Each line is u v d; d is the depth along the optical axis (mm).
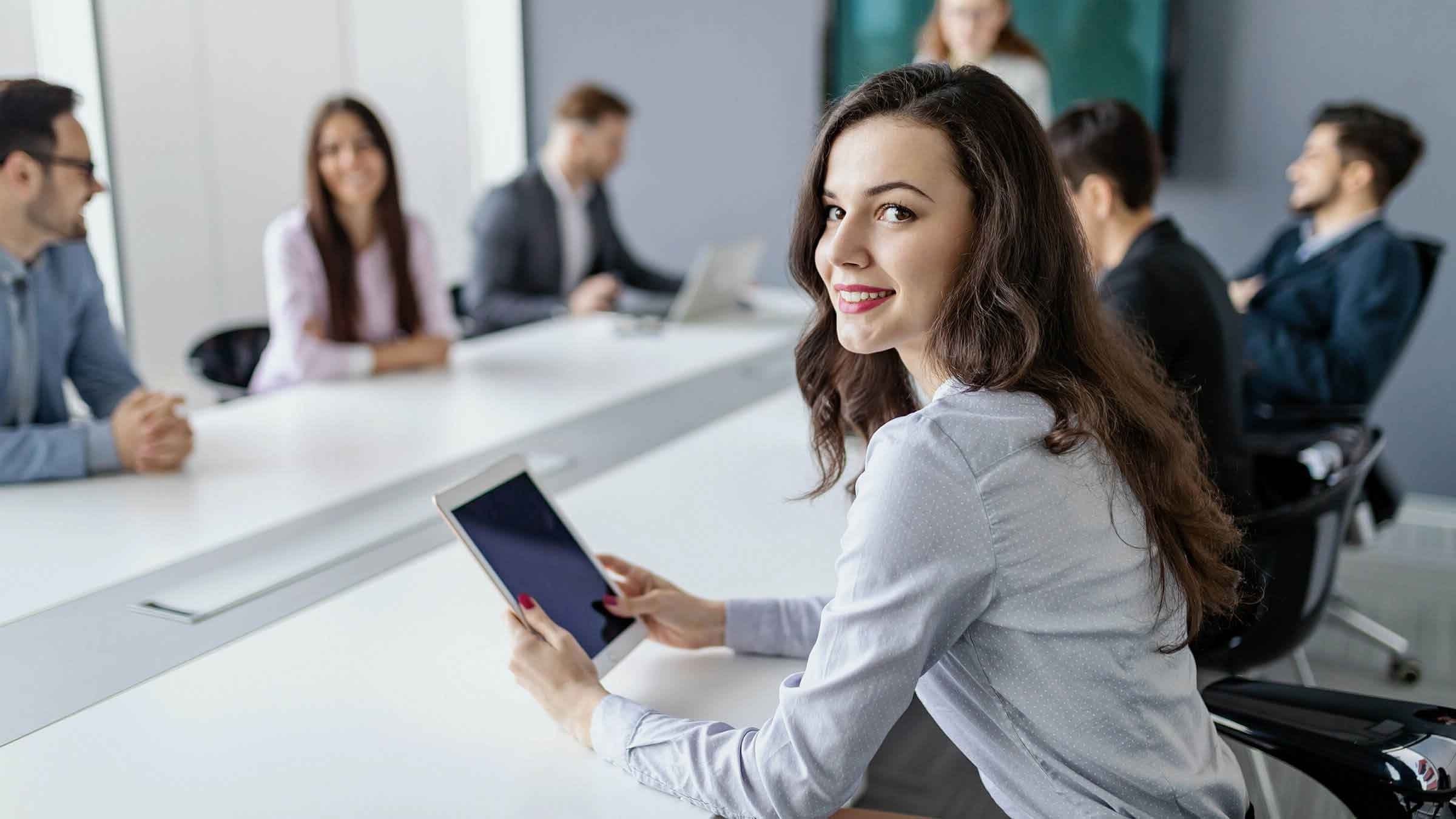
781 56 4703
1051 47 4246
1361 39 3848
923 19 4410
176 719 1206
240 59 4395
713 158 4922
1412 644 2969
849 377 1329
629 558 1675
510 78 5289
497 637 1412
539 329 3363
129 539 1716
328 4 4727
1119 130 2074
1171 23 4062
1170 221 2115
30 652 1357
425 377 2777
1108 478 1066
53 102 1907
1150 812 1075
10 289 2047
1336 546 1872
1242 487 2074
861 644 1009
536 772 1114
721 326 3451
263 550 1681
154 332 4180
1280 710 1297
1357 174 3012
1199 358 2020
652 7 4891
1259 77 4012
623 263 4348
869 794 2316
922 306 1076
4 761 1118
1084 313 1113
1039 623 1027
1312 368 2934
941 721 1166
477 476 1315
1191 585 1114
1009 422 1027
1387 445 4047
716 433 2332
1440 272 3863
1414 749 1187
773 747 1033
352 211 2961
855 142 1076
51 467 1960
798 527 1814
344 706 1237
